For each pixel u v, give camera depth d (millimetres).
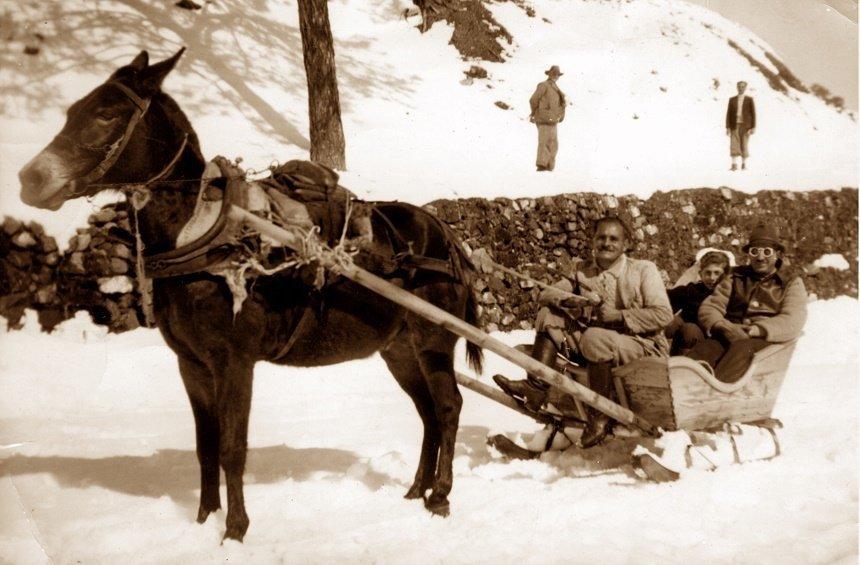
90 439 6461
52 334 9586
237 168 4422
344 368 9523
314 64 13852
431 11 20547
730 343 5594
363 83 17922
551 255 12383
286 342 4488
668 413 5184
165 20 16188
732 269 6031
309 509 4719
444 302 5027
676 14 24297
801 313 5680
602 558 3861
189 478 5336
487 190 12414
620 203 13227
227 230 4164
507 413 7801
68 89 13312
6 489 4969
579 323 5590
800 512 4555
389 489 5094
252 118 15125
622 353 5289
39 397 7930
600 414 5242
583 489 4977
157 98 4195
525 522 4398
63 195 3982
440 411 4891
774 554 3875
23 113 12508
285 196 4500
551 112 14672
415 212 5148
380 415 7625
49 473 5328
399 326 5047
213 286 4160
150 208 4137
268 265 4297
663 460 5121
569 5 23359
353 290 4719
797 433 6285
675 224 13734
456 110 18000
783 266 5891
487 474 5406
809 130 20734
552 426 5711
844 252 15586
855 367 10039
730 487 4902
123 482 5223
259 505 4730
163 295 4238
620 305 5500
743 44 23688
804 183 15641
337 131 13898
